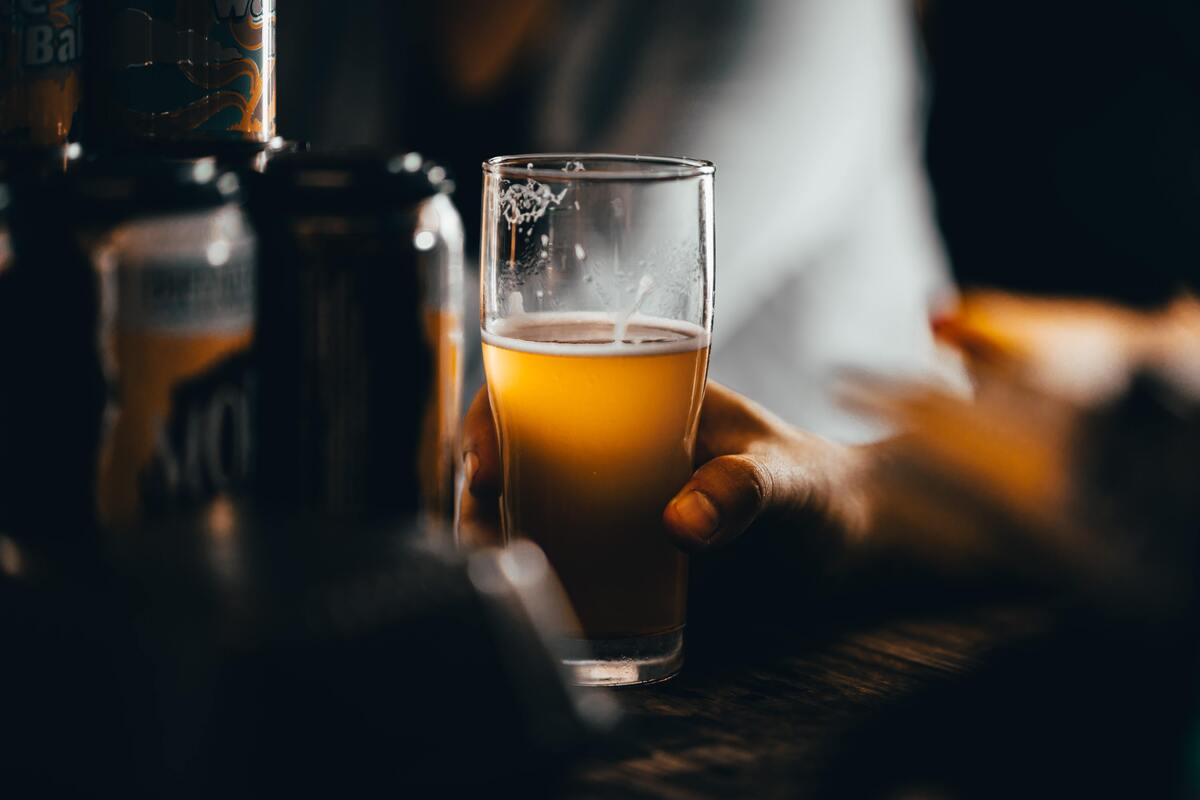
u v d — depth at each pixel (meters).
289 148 0.82
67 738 0.63
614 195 0.80
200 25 0.79
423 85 1.55
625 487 0.79
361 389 0.74
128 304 0.68
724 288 1.85
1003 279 1.39
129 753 0.62
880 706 0.80
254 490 0.73
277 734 0.62
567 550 0.80
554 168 0.83
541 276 0.80
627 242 0.80
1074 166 1.37
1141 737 0.78
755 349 1.81
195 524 0.67
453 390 0.76
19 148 0.72
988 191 1.41
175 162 0.70
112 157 0.71
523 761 0.65
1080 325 1.29
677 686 0.81
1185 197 1.35
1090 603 0.93
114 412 0.69
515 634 0.66
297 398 0.74
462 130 1.56
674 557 0.81
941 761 0.76
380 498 0.75
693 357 0.80
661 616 0.81
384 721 0.63
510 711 0.65
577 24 1.57
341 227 0.73
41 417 0.69
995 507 1.00
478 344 1.40
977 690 0.82
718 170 1.82
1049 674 0.83
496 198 0.81
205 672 0.61
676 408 0.80
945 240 1.45
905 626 0.89
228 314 0.70
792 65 1.80
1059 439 1.13
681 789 0.72
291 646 0.62
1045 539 1.02
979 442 1.09
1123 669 0.85
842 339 1.79
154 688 0.62
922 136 1.51
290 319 0.73
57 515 0.69
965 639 0.87
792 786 0.73
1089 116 1.36
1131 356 1.21
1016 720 0.79
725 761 0.75
